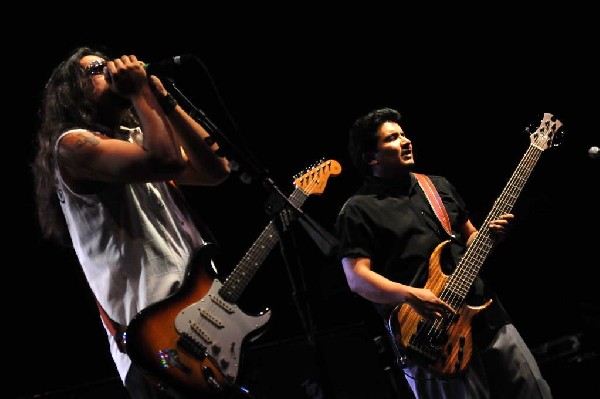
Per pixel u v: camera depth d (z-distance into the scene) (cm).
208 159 218
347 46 490
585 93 504
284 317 472
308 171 308
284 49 477
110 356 434
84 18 413
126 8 424
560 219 515
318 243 224
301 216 225
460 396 280
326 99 493
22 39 399
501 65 507
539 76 508
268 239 248
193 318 210
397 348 277
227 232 477
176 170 192
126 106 208
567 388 374
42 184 207
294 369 425
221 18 455
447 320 271
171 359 202
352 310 471
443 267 284
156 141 189
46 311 425
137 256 201
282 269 479
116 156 188
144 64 203
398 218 288
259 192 482
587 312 446
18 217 416
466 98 511
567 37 502
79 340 430
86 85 201
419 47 500
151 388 204
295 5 473
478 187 516
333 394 227
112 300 200
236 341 217
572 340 385
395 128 304
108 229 198
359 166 313
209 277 220
